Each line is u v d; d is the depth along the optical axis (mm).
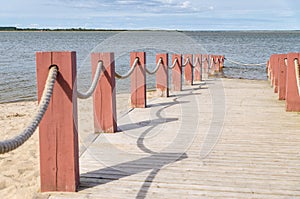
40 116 2494
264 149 4133
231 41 69000
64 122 2924
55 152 2965
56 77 2844
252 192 2963
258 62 22328
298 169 3471
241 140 4527
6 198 3303
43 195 2941
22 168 4184
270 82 11453
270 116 6074
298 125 5379
